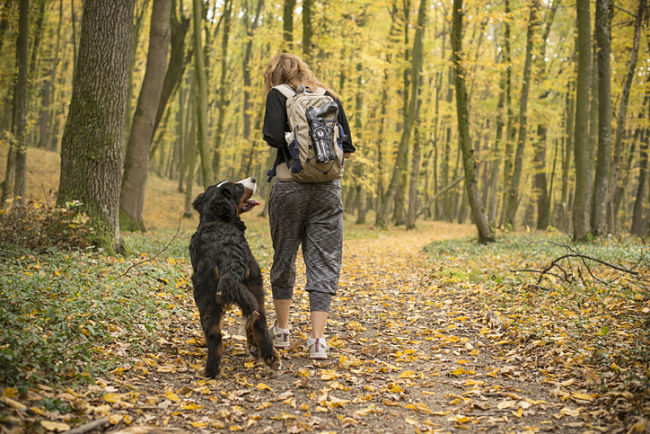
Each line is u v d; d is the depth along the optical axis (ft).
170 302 17.90
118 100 24.73
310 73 13.23
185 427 8.88
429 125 88.17
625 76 59.72
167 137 106.42
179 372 11.78
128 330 13.70
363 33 68.59
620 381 10.34
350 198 127.24
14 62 61.62
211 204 12.44
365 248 50.01
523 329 15.28
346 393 10.99
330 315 19.13
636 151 80.07
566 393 10.50
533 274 24.14
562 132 92.53
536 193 86.53
